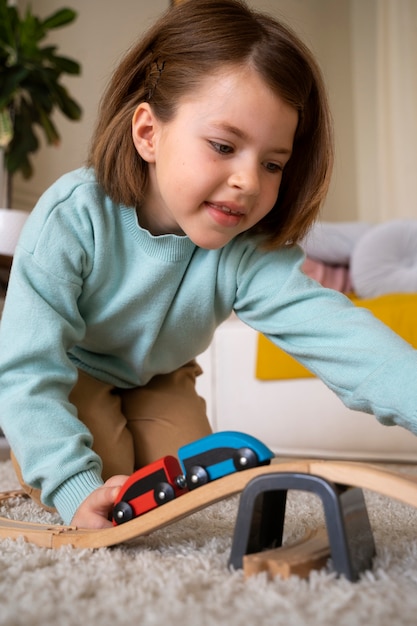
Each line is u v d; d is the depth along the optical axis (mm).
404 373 728
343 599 461
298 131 852
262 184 762
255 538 560
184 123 769
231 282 933
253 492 547
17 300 838
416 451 1627
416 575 535
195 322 979
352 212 3828
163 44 836
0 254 1600
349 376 790
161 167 801
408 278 2152
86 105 3533
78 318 899
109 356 1060
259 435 1896
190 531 744
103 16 3604
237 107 737
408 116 3438
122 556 618
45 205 879
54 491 757
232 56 757
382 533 725
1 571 554
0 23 2842
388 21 3527
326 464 539
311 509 884
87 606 461
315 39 3869
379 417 741
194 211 771
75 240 872
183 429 1111
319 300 877
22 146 2928
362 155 3758
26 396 792
